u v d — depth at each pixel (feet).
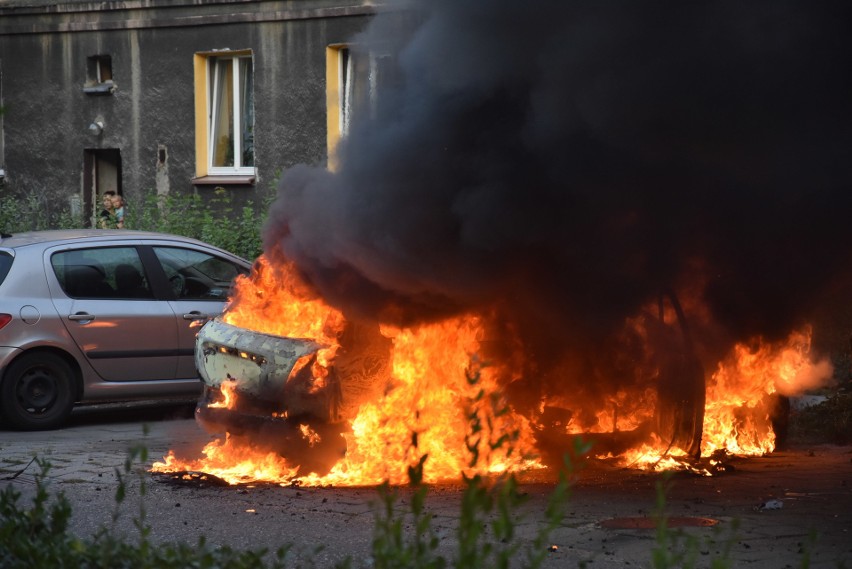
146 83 80.28
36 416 43.52
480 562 15.10
